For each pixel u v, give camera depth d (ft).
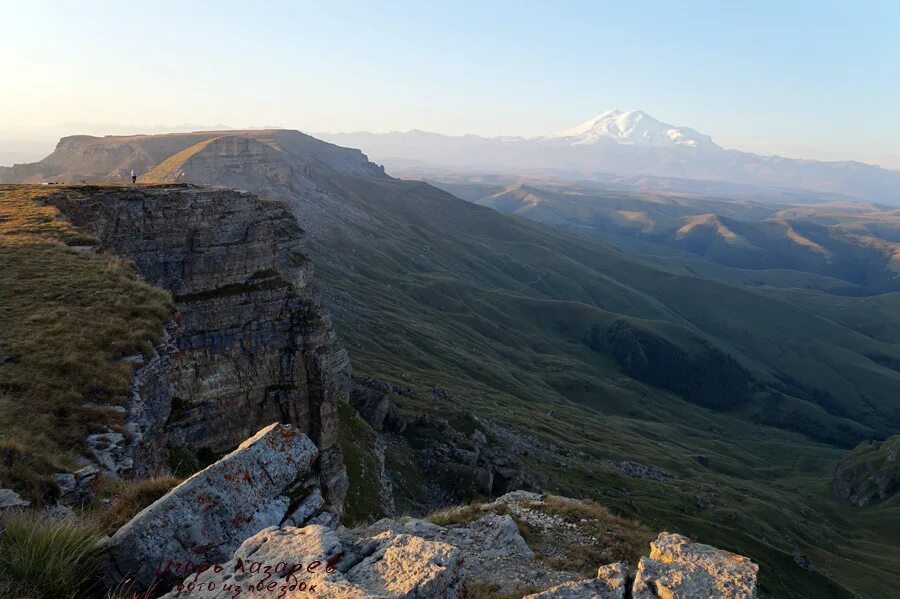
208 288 153.48
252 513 42.68
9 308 88.53
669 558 40.27
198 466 135.23
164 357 91.35
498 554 67.82
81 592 36.27
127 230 147.84
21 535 37.83
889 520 613.52
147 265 147.54
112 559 37.86
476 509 83.92
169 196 154.30
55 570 35.60
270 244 168.04
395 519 78.13
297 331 158.30
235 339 150.61
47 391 70.44
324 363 159.33
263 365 154.40
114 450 66.69
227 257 157.48
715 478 583.17
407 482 243.81
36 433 63.00
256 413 152.15
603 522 81.51
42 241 117.70
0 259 105.60
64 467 58.18
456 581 32.99
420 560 33.06
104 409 71.87
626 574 39.34
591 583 37.99
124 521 46.14
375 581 31.53
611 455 504.43
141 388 81.00
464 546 69.36
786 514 510.99
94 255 116.98
